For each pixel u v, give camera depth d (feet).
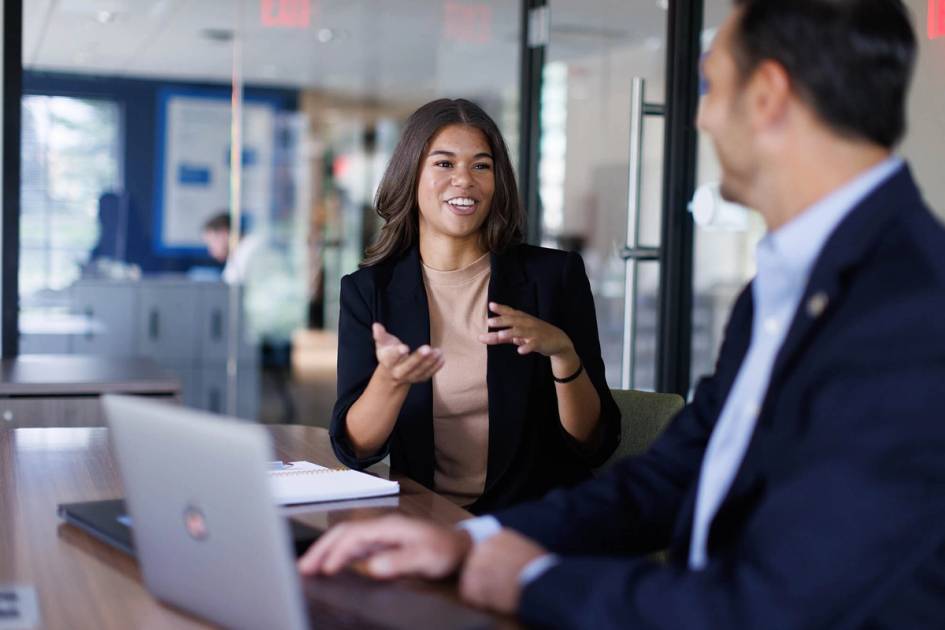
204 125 21.33
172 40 20.31
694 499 4.26
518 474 7.68
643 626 3.48
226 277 22.24
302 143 23.15
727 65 3.90
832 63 3.67
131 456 4.07
